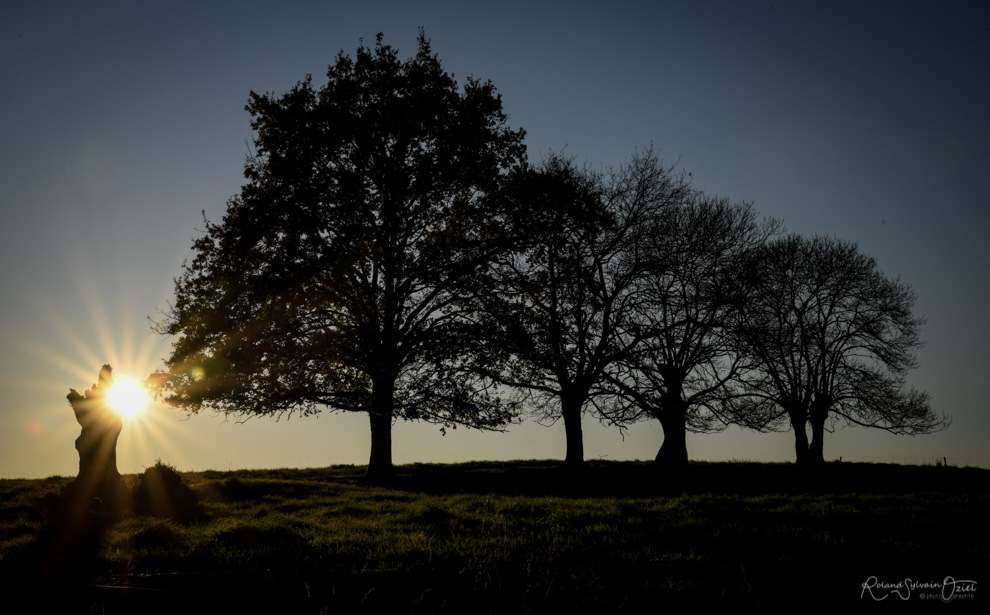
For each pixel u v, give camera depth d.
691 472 30.88
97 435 17.91
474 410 24.33
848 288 37.25
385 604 8.66
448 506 16.94
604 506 16.02
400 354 24.09
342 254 23.25
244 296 23.25
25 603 8.84
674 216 31.08
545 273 26.61
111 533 13.12
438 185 25.11
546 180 25.23
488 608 8.39
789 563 10.40
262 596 8.91
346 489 21.94
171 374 23.14
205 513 15.81
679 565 10.40
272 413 23.69
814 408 37.06
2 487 21.95
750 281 30.59
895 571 9.91
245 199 23.89
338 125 23.95
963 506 15.43
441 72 25.67
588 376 30.11
